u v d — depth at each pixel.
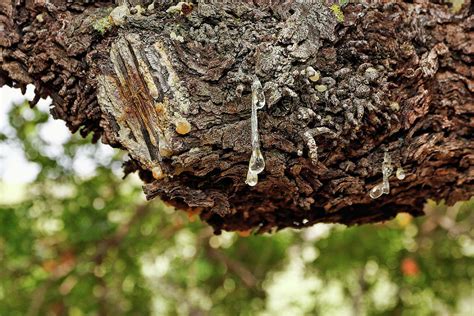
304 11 0.54
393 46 0.54
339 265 1.66
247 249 1.67
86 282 1.48
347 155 0.56
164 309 1.69
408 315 1.69
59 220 1.47
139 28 0.53
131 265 1.53
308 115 0.53
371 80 0.54
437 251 1.63
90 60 0.54
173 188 0.54
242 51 0.53
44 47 0.55
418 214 0.64
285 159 0.54
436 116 0.56
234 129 0.53
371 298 1.72
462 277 1.65
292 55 0.53
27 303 1.45
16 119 1.36
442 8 0.58
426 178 0.59
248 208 0.59
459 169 0.59
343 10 0.54
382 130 0.55
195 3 0.54
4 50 0.56
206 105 0.53
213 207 0.56
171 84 0.52
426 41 0.56
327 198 0.58
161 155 0.53
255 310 1.72
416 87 0.55
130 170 0.61
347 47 0.54
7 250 1.43
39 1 0.55
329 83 0.54
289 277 1.75
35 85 0.57
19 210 1.43
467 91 0.57
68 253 1.44
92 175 1.45
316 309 1.77
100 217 1.47
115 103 0.54
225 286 1.71
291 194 0.57
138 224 1.50
